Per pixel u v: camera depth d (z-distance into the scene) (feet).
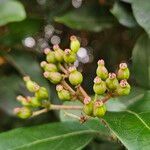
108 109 0.79
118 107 0.79
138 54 0.89
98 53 1.17
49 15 1.14
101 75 0.68
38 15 1.13
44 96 0.75
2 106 1.03
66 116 0.83
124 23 0.88
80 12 0.98
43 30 1.19
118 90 0.68
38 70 1.03
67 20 0.96
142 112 0.70
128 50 1.11
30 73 1.02
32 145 0.77
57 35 1.22
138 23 0.82
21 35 1.06
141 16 0.82
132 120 0.66
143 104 0.72
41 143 0.77
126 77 0.69
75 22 0.96
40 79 1.01
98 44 1.17
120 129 0.64
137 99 0.79
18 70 1.05
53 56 0.74
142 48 0.89
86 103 0.66
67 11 1.10
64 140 0.78
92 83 1.17
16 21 1.02
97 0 0.99
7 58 1.04
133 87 0.84
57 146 0.77
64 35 1.22
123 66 0.69
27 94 1.04
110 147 1.03
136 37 1.01
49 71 0.73
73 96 0.70
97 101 0.66
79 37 1.19
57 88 0.70
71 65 0.74
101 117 0.66
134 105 0.72
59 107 0.75
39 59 1.14
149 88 0.88
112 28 1.05
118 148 1.03
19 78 1.06
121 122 0.66
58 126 0.80
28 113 0.76
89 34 1.17
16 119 1.23
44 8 1.20
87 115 0.68
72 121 0.80
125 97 0.80
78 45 0.74
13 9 0.98
